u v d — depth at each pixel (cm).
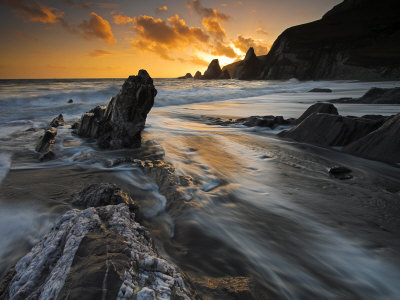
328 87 3756
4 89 2200
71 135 800
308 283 216
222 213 332
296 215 334
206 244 260
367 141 602
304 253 256
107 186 333
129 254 168
